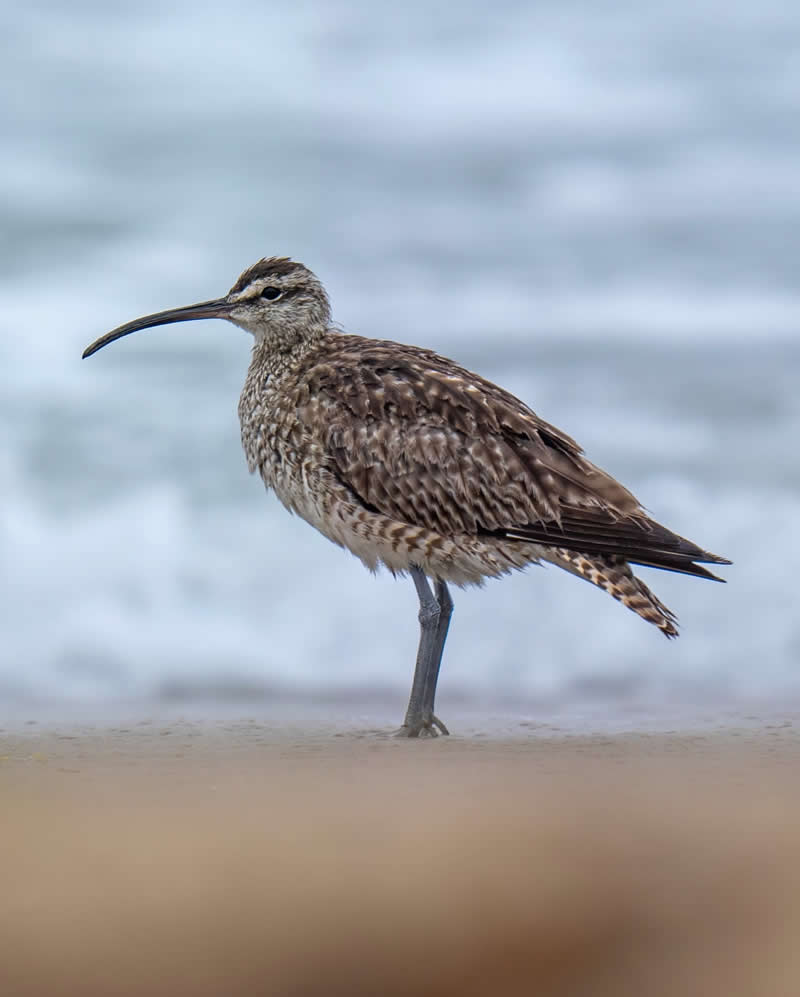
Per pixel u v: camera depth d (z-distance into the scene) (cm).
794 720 1207
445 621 1205
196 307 1315
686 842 580
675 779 813
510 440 1187
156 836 584
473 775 842
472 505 1180
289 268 1284
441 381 1206
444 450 1184
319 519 1242
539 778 821
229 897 516
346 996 487
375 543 1218
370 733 1138
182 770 883
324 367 1233
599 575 1166
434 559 1202
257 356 1284
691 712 1267
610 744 1041
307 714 1285
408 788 768
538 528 1173
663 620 1161
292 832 595
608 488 1182
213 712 1290
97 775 852
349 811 658
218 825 610
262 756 977
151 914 502
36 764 933
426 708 1151
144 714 1270
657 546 1156
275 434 1243
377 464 1196
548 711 1289
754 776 831
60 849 561
